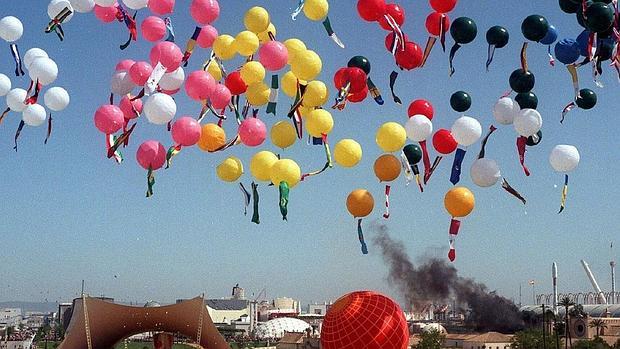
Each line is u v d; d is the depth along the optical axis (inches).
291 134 621.9
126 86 605.6
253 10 612.1
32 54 631.2
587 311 5236.2
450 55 603.5
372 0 590.6
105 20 625.3
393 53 604.1
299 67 597.3
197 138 596.1
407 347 617.6
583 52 591.8
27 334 5433.1
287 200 603.2
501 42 596.1
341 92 608.1
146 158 594.2
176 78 611.2
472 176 620.4
